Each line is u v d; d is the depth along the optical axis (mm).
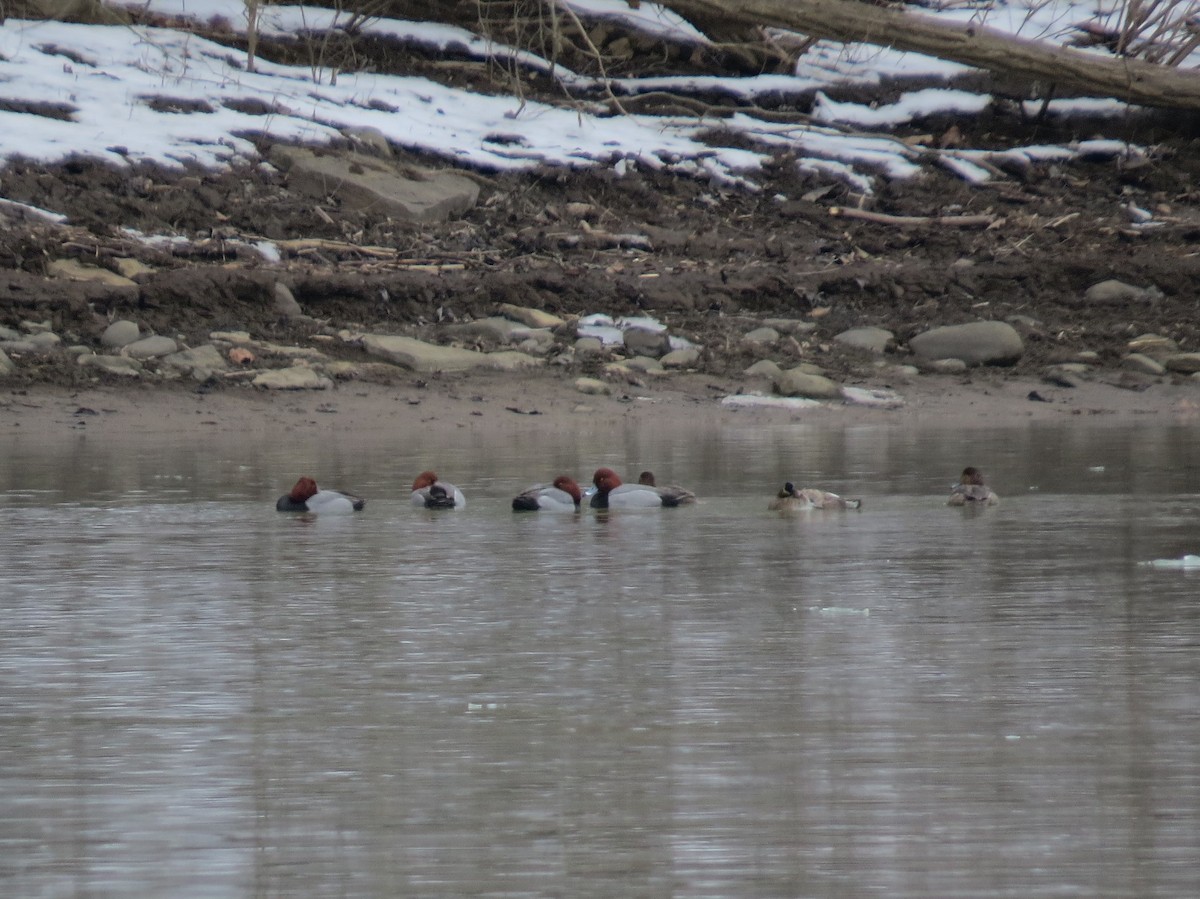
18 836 5348
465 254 25891
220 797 5711
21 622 8672
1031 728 6457
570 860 5094
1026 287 26797
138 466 16062
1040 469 15812
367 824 5422
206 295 22688
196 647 8039
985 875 4949
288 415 19938
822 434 19344
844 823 5391
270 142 28188
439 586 9766
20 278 22297
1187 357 24141
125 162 26484
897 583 9781
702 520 12758
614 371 22312
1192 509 13078
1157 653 7738
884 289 26281
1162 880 4895
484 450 17625
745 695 7000
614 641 8125
